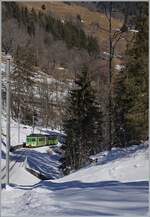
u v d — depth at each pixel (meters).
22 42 109.44
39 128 102.12
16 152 72.44
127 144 40.81
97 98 55.22
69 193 17.77
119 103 40.22
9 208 15.45
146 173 20.70
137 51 29.61
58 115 105.19
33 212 14.04
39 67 122.00
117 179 21.06
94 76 50.88
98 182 21.12
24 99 102.31
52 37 145.00
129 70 29.89
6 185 24.27
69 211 13.51
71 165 48.47
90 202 14.84
